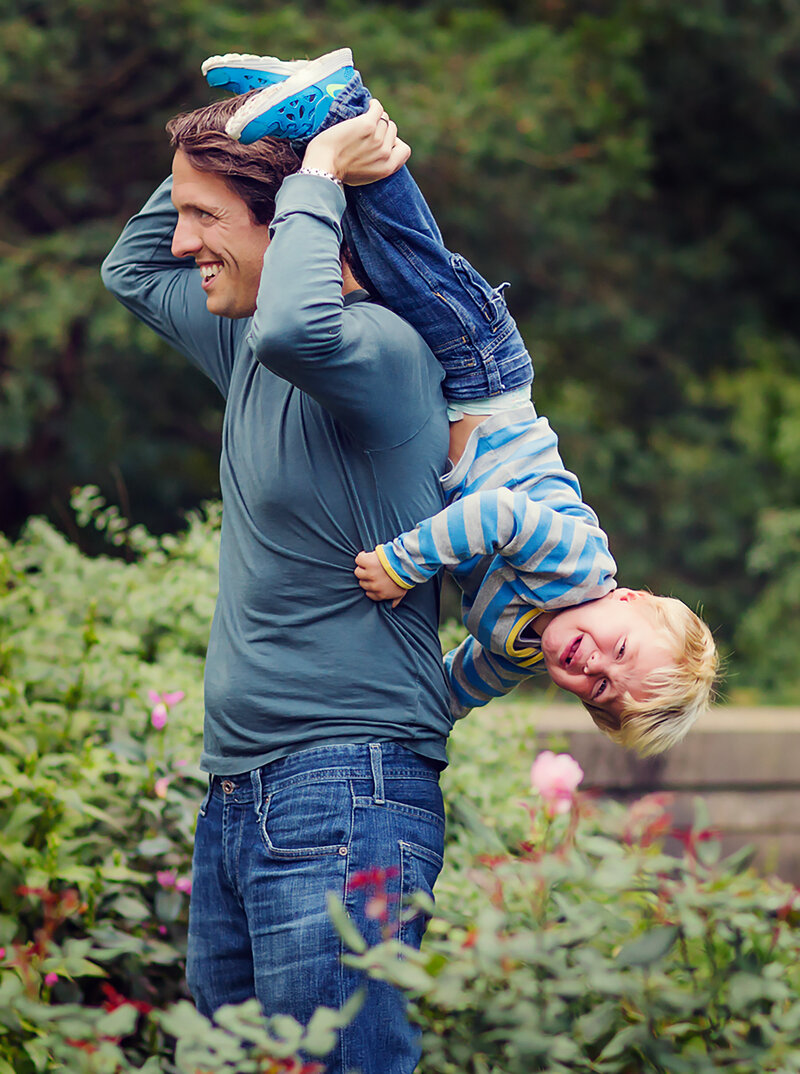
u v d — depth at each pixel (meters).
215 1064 2.91
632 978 3.37
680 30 19.11
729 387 20.62
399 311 3.39
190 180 3.36
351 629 3.32
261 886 3.28
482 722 6.23
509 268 16.97
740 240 21.84
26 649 5.47
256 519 3.36
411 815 3.34
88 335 14.72
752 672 16.95
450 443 3.53
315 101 3.24
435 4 16.81
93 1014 3.03
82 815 4.57
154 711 4.91
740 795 7.91
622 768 7.59
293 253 3.07
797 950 3.73
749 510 19.52
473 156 14.51
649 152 20.59
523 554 3.30
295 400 3.35
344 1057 3.15
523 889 3.55
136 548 7.16
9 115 15.37
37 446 16.55
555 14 17.70
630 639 3.37
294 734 3.30
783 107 20.88
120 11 14.24
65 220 16.75
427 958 3.14
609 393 19.45
